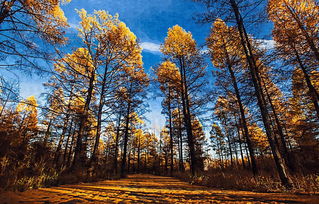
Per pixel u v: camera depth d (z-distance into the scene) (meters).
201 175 7.74
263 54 5.70
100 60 9.50
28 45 5.42
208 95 9.32
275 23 7.68
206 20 6.08
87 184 5.45
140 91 10.37
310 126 9.52
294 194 3.38
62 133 10.76
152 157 38.91
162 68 11.09
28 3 5.33
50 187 4.21
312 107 9.76
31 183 3.68
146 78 11.08
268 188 4.18
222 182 5.88
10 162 3.80
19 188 3.29
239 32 6.21
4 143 4.02
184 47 10.97
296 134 11.56
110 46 9.52
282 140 10.73
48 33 5.75
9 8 5.02
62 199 2.64
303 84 8.02
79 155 7.45
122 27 9.97
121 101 9.70
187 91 10.48
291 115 11.70
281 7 7.71
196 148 18.67
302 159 11.15
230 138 17.42
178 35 11.04
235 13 6.00
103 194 3.30
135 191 3.87
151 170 37.53
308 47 6.52
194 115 10.08
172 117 17.47
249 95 6.97
